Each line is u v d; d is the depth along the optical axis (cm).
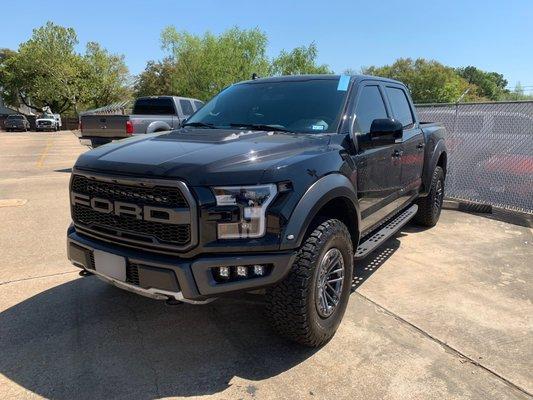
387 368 322
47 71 6225
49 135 3691
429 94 6588
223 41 3519
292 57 3822
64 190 941
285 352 339
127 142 366
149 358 329
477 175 811
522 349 350
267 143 335
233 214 287
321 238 319
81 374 309
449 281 476
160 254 299
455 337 364
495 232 666
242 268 290
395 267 514
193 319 386
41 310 398
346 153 374
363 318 391
